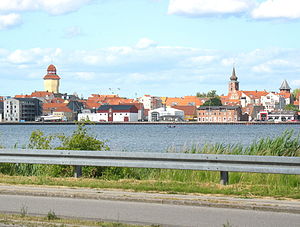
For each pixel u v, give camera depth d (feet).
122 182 43.34
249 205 32.96
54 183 42.45
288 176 44.75
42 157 46.21
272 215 31.14
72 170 49.73
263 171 39.06
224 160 40.32
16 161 46.83
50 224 27.63
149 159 42.63
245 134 318.65
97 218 30.12
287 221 29.43
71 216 30.71
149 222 29.07
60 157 45.65
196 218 30.25
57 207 33.73
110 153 43.70
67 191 38.55
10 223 27.94
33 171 53.42
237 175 46.14
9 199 36.96
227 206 33.58
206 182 43.80
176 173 48.93
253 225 28.37
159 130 443.32
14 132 393.09
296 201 34.27
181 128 523.70
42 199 36.91
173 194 37.35
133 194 37.09
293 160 38.06
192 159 41.27
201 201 34.30
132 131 413.18
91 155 44.27
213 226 28.17
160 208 33.45
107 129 482.69
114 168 49.57
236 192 37.22
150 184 41.78
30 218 29.55
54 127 608.19
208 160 40.88
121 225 27.73
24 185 42.11
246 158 39.55
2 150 47.32
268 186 40.24
